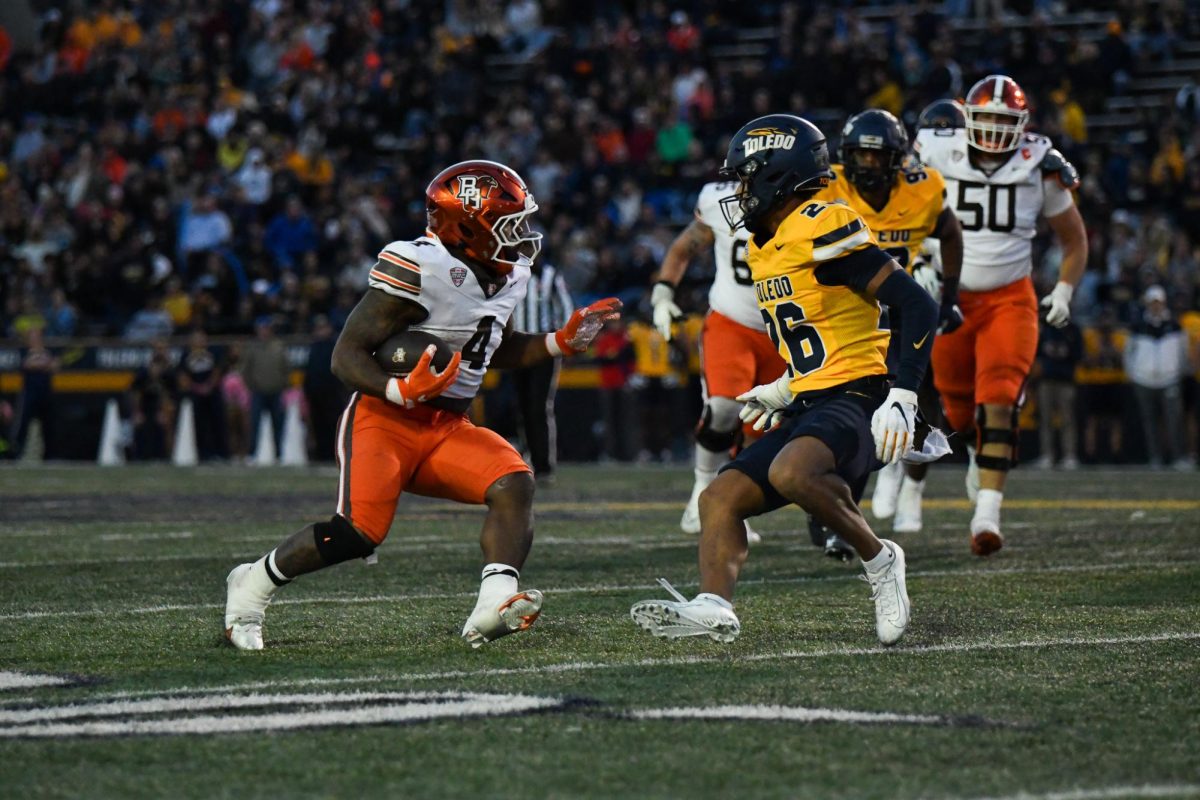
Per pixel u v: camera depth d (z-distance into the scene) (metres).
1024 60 78.12
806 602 22.20
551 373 50.03
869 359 17.91
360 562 27.77
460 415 18.55
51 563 28.12
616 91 83.31
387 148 87.94
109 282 80.12
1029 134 29.86
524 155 82.12
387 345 17.77
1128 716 14.50
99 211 83.56
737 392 29.77
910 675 16.48
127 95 92.06
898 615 18.09
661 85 81.69
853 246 17.44
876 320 18.03
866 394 17.78
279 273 78.06
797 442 17.41
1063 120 75.81
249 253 78.75
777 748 13.28
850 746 13.35
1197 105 76.12
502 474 18.03
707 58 85.56
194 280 79.25
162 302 78.31
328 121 86.62
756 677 16.41
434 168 82.75
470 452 18.16
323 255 78.50
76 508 42.19
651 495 46.31
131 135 88.06
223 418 73.31
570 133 81.00
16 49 104.50
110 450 73.50
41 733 13.94
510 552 17.86
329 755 13.10
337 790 12.07
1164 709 14.80
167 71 94.12
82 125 91.88
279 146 84.56
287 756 13.08
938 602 22.11
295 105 89.12
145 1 100.19
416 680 16.36
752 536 31.34
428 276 17.58
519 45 93.62
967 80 76.75
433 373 17.31
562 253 74.00
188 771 12.62
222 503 44.00
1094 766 12.71
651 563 27.55
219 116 88.69
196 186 81.75
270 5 96.12
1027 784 12.17
